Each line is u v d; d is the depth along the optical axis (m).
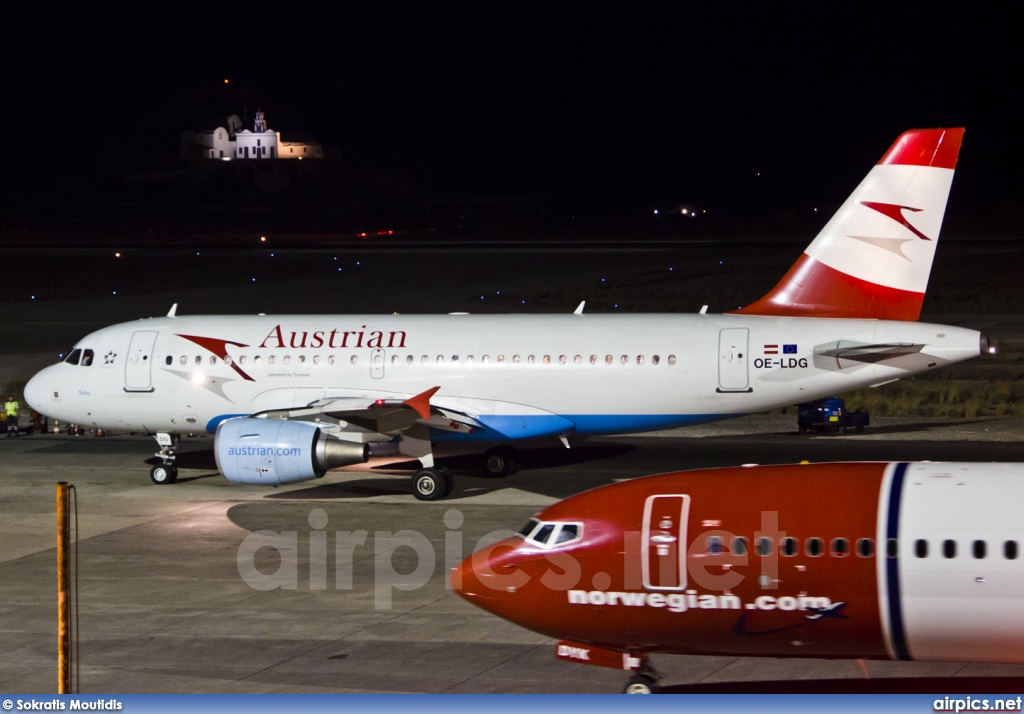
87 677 34.81
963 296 157.50
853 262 61.41
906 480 29.70
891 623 28.72
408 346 65.38
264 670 35.25
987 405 90.56
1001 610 27.98
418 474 60.12
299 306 164.75
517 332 64.75
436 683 33.75
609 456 72.69
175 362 67.38
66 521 29.08
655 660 34.78
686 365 61.69
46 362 117.88
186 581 45.53
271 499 61.19
